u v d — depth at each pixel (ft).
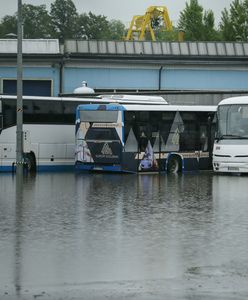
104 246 55.52
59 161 156.87
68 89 232.53
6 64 226.17
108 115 145.28
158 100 163.63
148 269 47.06
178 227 66.08
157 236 60.59
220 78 241.55
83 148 148.25
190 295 40.45
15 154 150.71
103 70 234.58
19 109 145.59
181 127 152.76
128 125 144.77
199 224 68.18
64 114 156.76
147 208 82.12
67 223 68.49
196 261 49.80
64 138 156.97
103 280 43.98
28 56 225.76
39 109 153.99
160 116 149.48
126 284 42.98
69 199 92.58
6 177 138.00
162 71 238.07
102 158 146.00
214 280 44.14
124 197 95.86
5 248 54.60
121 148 143.95
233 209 81.20
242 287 42.42
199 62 237.66
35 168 154.10
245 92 198.39
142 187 113.50
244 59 239.71
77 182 124.77
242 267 47.88
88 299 39.47
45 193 101.71
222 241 58.08
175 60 236.22
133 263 49.01
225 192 104.27
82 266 47.96
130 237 59.98
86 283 43.16
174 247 55.21
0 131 149.28
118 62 234.17
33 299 39.42
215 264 48.80
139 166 146.61
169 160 151.12
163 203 87.86
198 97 201.36
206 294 40.70
